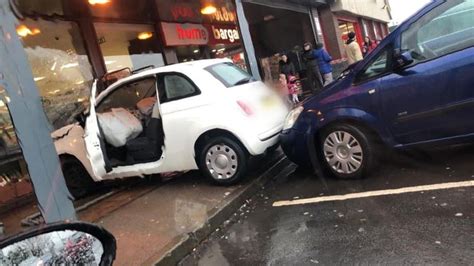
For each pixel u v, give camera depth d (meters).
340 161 5.81
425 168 5.60
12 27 4.09
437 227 4.01
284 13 17.48
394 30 5.44
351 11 20.58
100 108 6.92
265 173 6.64
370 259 3.72
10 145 6.68
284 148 6.29
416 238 3.90
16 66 4.07
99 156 5.96
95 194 7.24
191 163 6.39
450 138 5.20
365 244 4.00
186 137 6.25
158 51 11.02
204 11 12.61
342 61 16.55
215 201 5.67
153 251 4.48
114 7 9.67
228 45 14.05
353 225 4.44
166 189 6.61
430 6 5.27
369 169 5.68
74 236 1.88
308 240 4.32
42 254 1.77
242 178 6.37
